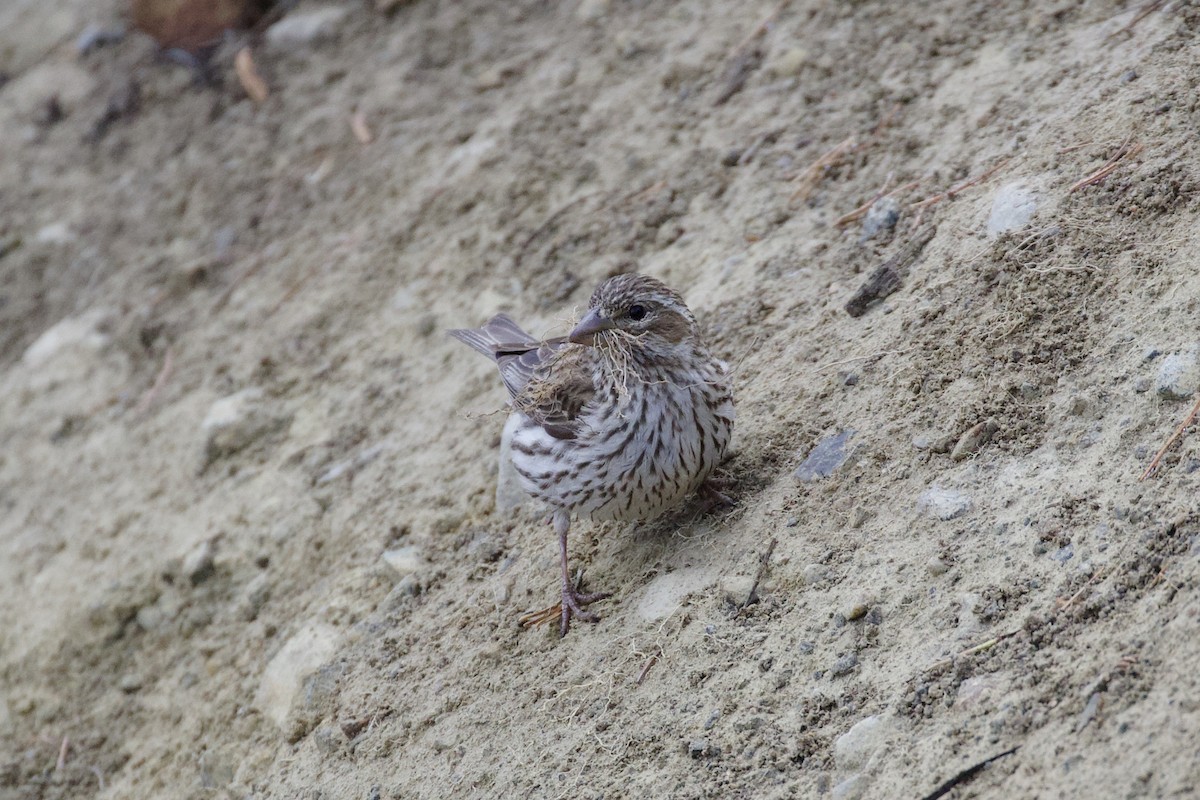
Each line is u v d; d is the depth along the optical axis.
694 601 8.61
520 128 14.36
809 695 7.59
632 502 9.05
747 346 10.39
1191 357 7.73
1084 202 9.13
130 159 17.98
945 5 12.53
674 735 7.87
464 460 11.38
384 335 13.23
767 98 12.86
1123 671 6.52
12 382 15.65
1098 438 7.84
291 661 10.55
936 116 11.32
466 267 13.23
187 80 18.44
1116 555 7.13
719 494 9.34
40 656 12.19
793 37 13.33
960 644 7.27
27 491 14.13
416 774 8.86
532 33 16.05
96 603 12.15
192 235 16.17
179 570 12.05
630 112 13.81
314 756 9.70
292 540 11.70
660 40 14.59
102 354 15.37
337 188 15.34
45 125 19.33
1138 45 10.34
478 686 9.18
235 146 16.97
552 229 12.99
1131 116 9.56
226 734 10.62
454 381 12.29
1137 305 8.31
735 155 12.43
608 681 8.49
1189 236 8.43
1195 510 7.02
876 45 12.59
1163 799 5.89
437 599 10.24
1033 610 7.20
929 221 10.16
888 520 8.28
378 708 9.55
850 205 11.08
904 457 8.58
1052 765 6.38
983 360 8.74
